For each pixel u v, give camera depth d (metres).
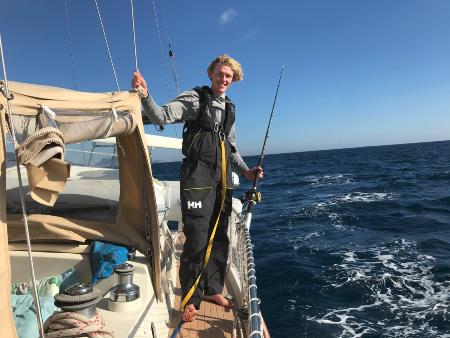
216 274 3.41
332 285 8.68
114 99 2.32
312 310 7.59
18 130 1.61
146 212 3.01
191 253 2.98
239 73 3.16
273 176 46.84
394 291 8.16
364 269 9.53
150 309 2.73
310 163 74.50
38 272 2.97
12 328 1.45
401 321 6.93
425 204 18.84
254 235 14.51
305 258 10.86
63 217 3.19
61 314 1.80
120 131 2.37
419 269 9.29
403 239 12.34
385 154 89.06
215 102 3.05
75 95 2.05
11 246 3.02
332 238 13.07
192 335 3.26
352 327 6.84
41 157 1.41
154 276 2.96
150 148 7.14
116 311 2.54
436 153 74.06
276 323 7.19
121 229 3.14
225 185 3.05
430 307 7.32
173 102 2.94
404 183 28.42
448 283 8.34
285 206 21.44
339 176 39.09
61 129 1.84
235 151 3.61
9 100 1.45
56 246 3.02
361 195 23.27
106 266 2.81
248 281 2.47
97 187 3.66
